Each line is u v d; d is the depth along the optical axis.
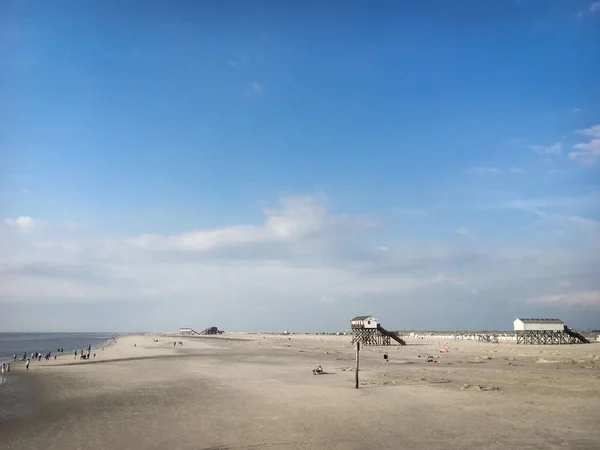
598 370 40.41
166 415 22.44
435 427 17.98
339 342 136.50
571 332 102.56
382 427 18.31
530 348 82.06
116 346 122.38
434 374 38.41
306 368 48.19
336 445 15.73
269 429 18.62
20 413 24.70
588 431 16.75
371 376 37.56
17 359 77.00
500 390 27.84
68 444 17.23
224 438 17.33
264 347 106.25
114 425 20.42
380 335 108.19
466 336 151.38
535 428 17.34
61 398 29.45
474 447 14.85
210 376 40.81
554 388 28.50
